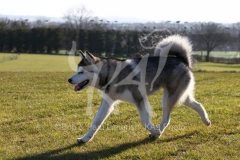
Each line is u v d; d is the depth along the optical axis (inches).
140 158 181.9
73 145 208.1
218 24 1654.8
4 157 185.5
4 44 1828.2
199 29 1603.1
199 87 478.3
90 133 214.1
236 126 239.3
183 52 244.1
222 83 533.3
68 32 1828.2
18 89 449.7
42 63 1286.9
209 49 1647.4
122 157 184.7
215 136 217.8
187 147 198.8
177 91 228.2
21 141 215.6
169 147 198.1
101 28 1702.8
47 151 196.7
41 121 268.5
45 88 463.5
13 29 1834.4
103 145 206.8
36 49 1852.9
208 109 300.0
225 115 274.8
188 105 241.0
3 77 605.0
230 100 351.6
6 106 327.9
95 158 185.2
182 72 228.7
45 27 1860.2
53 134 230.2
